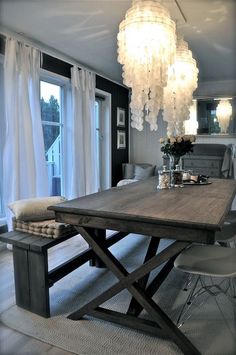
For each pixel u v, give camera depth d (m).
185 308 2.07
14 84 3.30
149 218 1.62
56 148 4.49
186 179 3.21
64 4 2.67
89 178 4.72
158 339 1.76
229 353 1.64
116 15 2.89
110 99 5.51
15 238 2.10
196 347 1.69
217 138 5.67
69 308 2.10
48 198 2.48
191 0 2.59
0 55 3.27
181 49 2.91
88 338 1.78
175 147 2.86
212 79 5.51
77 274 2.64
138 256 3.10
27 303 2.06
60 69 4.17
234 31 3.24
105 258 1.86
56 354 1.65
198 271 1.69
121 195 2.36
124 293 2.32
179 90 3.06
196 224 1.51
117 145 5.86
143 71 2.39
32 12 2.82
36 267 1.98
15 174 3.33
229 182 3.28
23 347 1.71
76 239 3.60
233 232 2.27
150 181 3.36
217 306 2.11
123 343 1.74
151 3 2.20
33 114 3.59
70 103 4.46
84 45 3.73
